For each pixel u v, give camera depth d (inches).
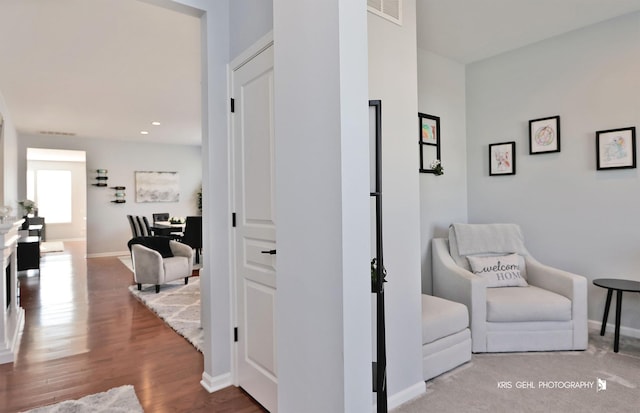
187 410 82.6
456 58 152.9
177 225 290.5
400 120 87.3
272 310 80.8
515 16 118.9
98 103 210.4
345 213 44.3
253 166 87.3
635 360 102.6
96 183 327.9
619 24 119.8
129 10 111.4
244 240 91.3
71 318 149.9
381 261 64.9
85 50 139.0
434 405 82.6
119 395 88.5
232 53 95.0
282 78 54.1
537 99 139.3
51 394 89.0
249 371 89.0
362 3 47.4
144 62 151.6
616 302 111.9
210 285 92.6
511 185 147.1
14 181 266.8
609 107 122.3
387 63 84.4
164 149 361.4
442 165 150.0
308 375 49.4
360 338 45.9
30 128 276.2
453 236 135.6
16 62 149.2
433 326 94.0
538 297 111.7
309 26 49.1
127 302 174.9
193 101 207.6
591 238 126.9
